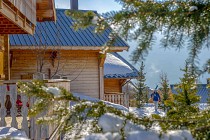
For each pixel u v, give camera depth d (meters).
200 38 2.00
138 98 21.64
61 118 2.20
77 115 2.13
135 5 2.05
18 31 11.36
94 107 2.12
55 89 2.30
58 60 18.05
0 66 12.58
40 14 14.62
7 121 7.91
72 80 18.78
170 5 2.04
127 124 2.00
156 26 2.03
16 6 8.65
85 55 19.06
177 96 3.26
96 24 2.07
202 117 2.16
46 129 6.44
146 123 2.06
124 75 21.08
